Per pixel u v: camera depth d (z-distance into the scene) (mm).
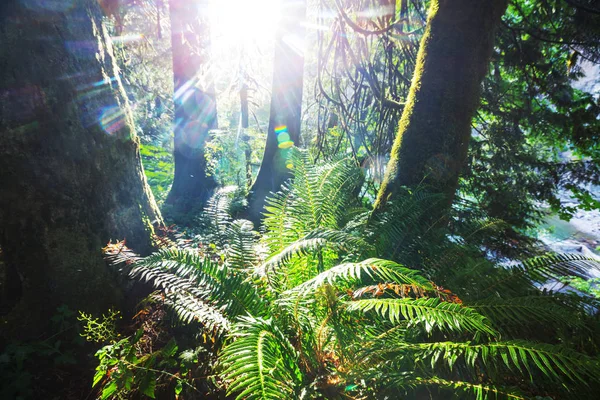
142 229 2990
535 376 1805
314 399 1668
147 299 2318
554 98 5402
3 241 2176
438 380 1617
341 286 2160
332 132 5867
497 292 2072
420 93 2863
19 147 2195
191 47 6156
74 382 2141
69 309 2389
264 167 5242
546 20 5098
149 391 1793
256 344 1413
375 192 5000
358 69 5047
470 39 2682
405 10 4574
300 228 2496
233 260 2414
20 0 2182
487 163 5551
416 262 2480
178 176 6348
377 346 1820
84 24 2641
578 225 12523
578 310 1971
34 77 2238
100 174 2646
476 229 2883
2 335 2168
